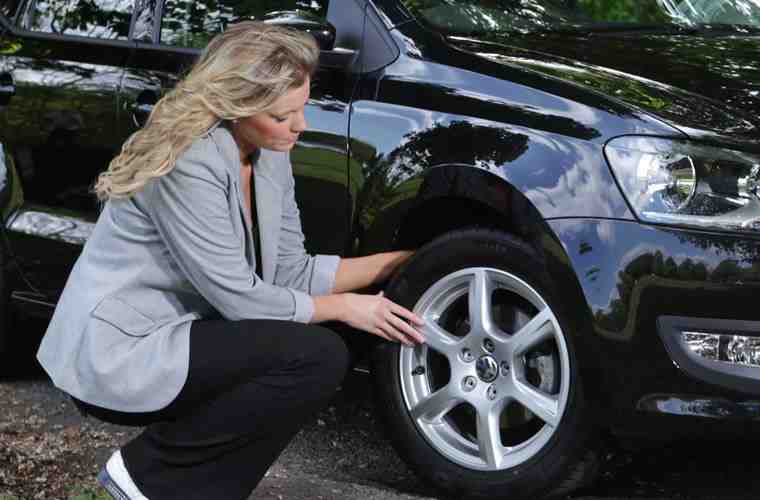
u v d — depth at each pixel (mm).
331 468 5125
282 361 3729
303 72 3682
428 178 4652
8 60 6078
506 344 4555
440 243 4664
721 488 4812
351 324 4207
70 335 3723
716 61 4840
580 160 4371
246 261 3828
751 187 4238
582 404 4402
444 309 4738
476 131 4582
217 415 3732
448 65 4766
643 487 4816
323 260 4340
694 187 4246
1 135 6051
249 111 3627
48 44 5984
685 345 4223
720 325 4191
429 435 4758
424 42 4883
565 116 4453
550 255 4367
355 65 4973
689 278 4195
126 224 3723
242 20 5379
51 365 3760
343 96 4953
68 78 5816
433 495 4785
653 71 4715
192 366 3703
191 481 3775
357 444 5418
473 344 4637
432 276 4688
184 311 3809
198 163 3660
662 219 4246
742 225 4207
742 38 5289
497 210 4496
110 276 3736
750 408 4195
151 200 3682
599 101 4438
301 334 3770
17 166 6008
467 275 4625
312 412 3820
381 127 4816
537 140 4461
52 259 5918
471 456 4684
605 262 4277
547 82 4555
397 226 4770
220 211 3689
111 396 3676
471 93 4652
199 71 3676
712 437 4254
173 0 5637
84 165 5742
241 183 3770
